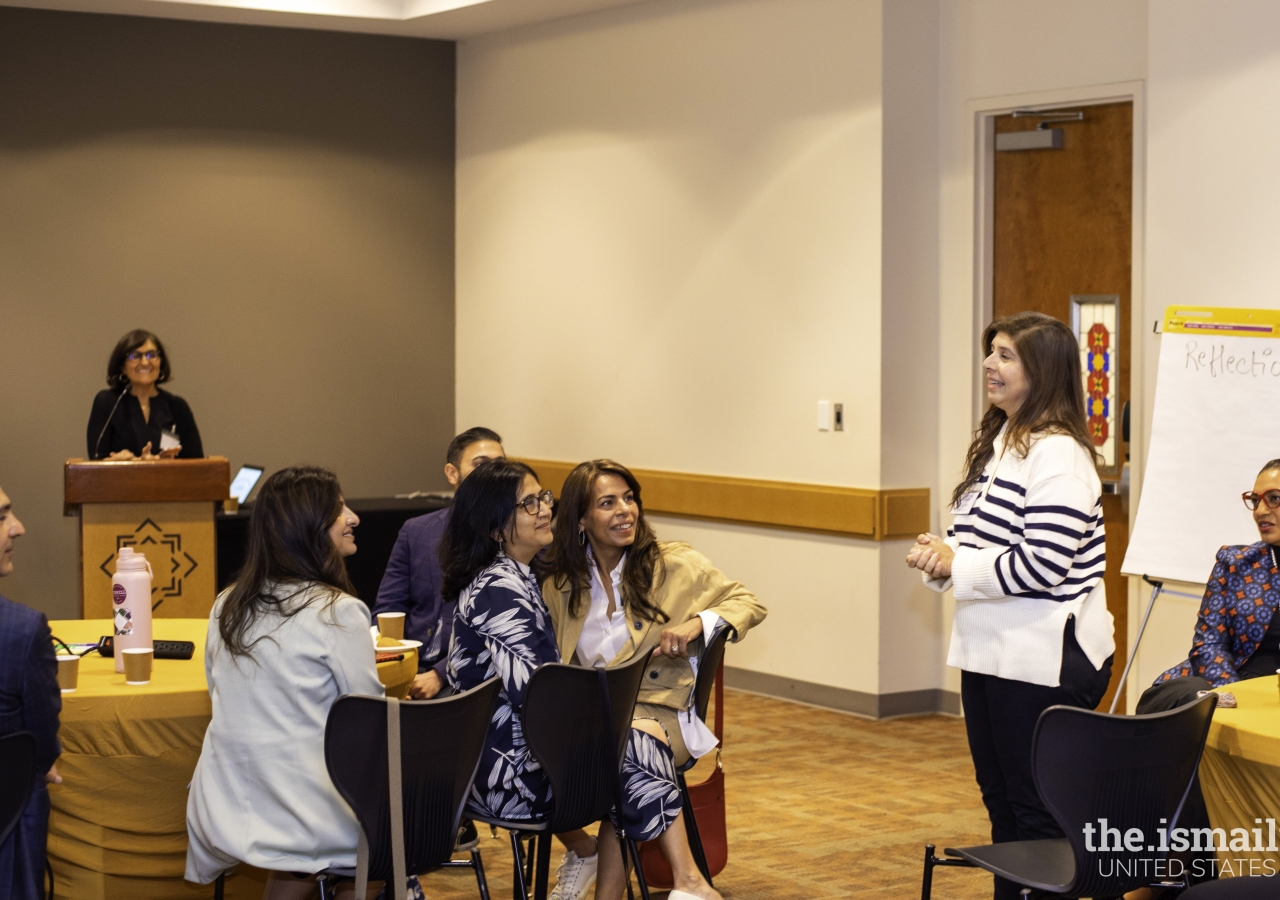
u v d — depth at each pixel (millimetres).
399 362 8430
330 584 2879
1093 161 5801
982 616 3123
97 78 7562
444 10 7477
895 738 5836
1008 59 5945
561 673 2859
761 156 6570
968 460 3342
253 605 2824
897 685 6227
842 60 6168
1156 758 2572
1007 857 2773
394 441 8438
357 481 8344
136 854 3201
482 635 3070
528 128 7918
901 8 6059
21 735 2396
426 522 4203
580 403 7691
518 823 2992
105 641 3490
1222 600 3719
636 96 7227
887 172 6055
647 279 7230
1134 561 4703
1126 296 5719
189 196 7816
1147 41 5477
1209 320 4664
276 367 8086
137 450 6355
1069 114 5840
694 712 3512
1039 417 3107
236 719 2812
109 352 7660
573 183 7645
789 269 6473
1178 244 5004
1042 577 2982
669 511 7086
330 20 7770
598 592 3512
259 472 7270
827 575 6371
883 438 6102
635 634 3477
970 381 6148
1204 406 4641
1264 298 4742
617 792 3010
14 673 2598
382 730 2633
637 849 3203
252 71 7922
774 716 6254
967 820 4672
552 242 7812
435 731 2676
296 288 8109
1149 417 5180
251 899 3355
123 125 7637
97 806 3141
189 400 7875
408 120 8352
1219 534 4570
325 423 8234
